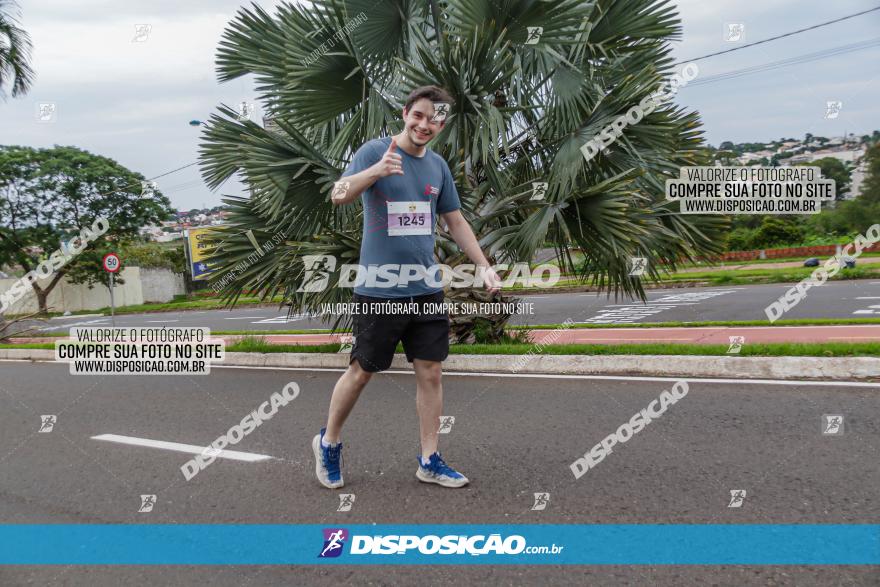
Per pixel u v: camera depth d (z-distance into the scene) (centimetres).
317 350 743
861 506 250
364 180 251
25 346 984
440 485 297
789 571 205
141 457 375
